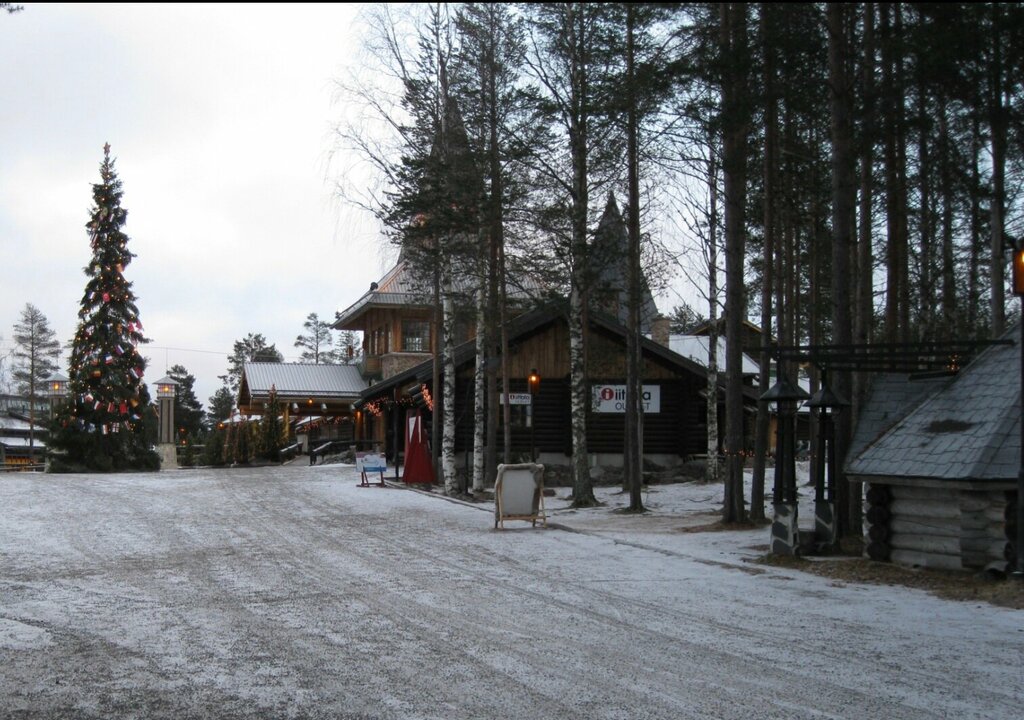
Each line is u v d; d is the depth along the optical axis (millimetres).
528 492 17422
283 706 6254
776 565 12844
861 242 16156
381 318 46000
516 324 31453
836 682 6875
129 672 7109
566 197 22953
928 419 12750
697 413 34344
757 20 15781
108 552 13867
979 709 6227
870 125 15086
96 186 39281
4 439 78500
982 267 24250
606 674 7070
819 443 13797
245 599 10117
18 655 7637
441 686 6723
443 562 13008
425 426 30484
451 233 24359
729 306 17906
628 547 14664
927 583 11203
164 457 50000
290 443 61438
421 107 23719
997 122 15828
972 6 13883
